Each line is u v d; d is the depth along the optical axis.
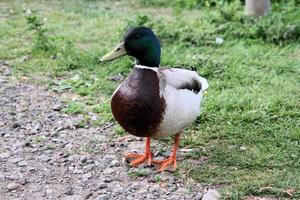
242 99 7.19
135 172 5.57
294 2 11.48
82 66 8.77
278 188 5.21
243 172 5.53
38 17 11.59
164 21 10.76
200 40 9.64
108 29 10.70
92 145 6.27
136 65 5.39
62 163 5.88
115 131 6.56
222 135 6.33
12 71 8.62
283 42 9.52
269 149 5.97
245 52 9.10
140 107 5.24
